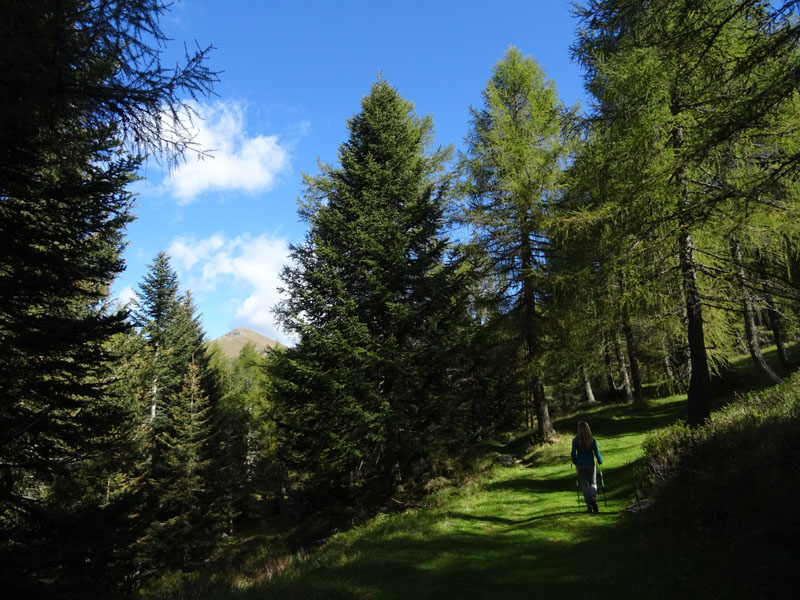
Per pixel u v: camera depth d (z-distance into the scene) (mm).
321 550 9891
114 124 5379
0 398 7336
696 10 6531
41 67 4562
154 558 22062
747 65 6230
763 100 6133
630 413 23219
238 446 37844
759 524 4980
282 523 31703
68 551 7590
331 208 16906
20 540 7477
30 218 7715
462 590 5637
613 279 11414
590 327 17609
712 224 10172
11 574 6902
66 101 5016
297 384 14039
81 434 8203
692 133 9758
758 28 5902
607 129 11312
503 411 26000
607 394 32312
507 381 22250
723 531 5305
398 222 15969
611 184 11234
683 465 7328
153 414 27125
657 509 6746
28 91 4730
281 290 15430
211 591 7484
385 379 14617
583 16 10195
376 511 13008
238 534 31641
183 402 27641
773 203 10109
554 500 10789
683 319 14836
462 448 14172
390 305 14188
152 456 26734
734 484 5938
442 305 15016
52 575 7590
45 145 6207
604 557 5914
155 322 33719
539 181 18953
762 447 6281
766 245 11367
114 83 5051
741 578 4191
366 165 17406
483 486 13750
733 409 9859
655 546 5672
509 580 5746
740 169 10289
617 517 7871
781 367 20938
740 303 12406
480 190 21125
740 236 11117
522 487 12945
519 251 19859
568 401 37594
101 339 8406
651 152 10539
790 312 15516
